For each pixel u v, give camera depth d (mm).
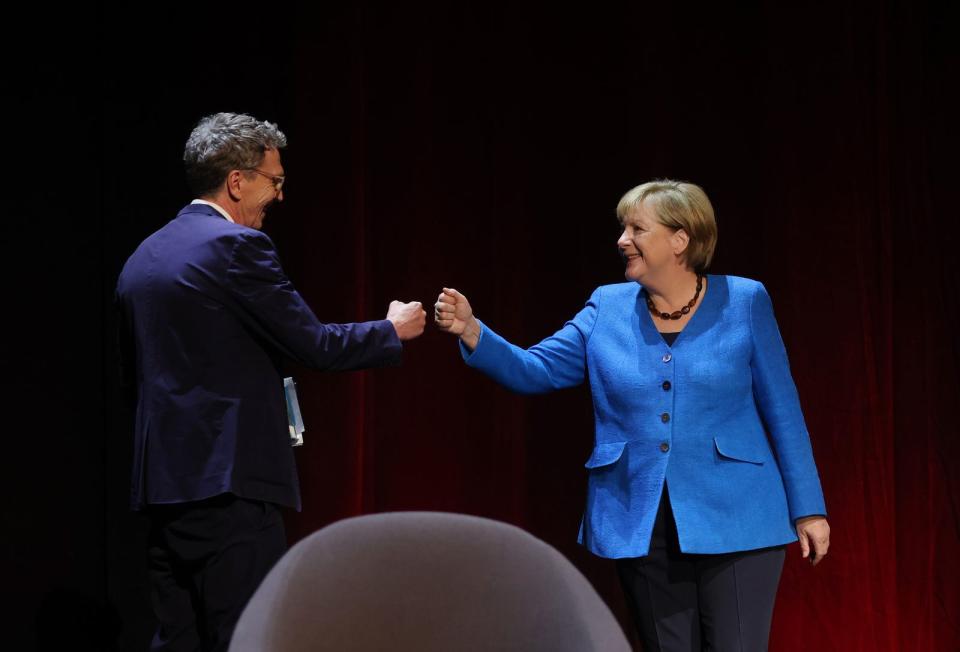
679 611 5520
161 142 8055
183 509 5320
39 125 7512
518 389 5973
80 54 7695
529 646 3480
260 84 8492
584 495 9078
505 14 8945
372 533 3592
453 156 8930
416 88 8891
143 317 5402
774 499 5469
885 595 8758
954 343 8742
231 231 5449
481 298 8930
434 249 8883
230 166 5777
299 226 8703
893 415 8820
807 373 8875
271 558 5410
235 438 5266
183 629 5609
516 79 8945
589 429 9102
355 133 8727
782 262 8898
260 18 8508
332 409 8789
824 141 8867
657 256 5562
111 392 7738
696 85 8969
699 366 5457
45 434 7500
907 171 8812
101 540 7727
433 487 8938
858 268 8812
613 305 5840
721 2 8984
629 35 8984
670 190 5621
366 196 8859
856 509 8805
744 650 5367
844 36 8852
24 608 7434
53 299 7543
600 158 8992
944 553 8727
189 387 5293
